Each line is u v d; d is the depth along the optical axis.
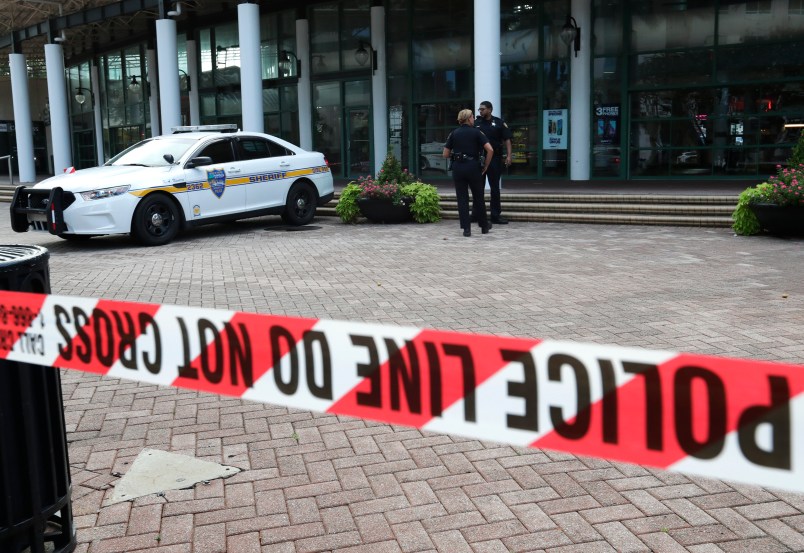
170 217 12.21
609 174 19.58
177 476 3.80
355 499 3.53
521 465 3.84
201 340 2.79
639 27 18.83
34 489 2.88
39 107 41.22
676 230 12.31
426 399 2.38
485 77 15.48
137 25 29.23
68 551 3.05
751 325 6.09
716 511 3.31
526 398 2.21
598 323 6.30
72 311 2.90
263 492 3.63
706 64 18.22
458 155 12.00
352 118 23.64
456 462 3.90
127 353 2.94
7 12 26.38
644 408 2.03
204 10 26.44
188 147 12.78
